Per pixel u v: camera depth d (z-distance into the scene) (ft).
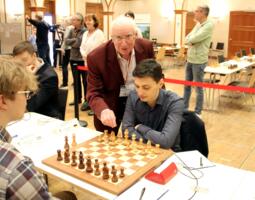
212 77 20.15
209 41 14.98
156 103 6.33
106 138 5.95
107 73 7.33
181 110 6.27
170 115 6.20
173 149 6.30
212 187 4.46
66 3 38.17
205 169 5.01
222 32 41.27
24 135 6.39
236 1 39.78
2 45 30.09
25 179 2.78
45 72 8.79
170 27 44.52
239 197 4.22
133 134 6.02
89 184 4.45
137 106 6.56
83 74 15.49
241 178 4.73
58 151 5.14
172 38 44.60
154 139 5.94
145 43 7.56
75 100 13.58
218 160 10.87
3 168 2.73
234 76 23.40
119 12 47.19
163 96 6.35
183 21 42.29
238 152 11.57
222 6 40.65
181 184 4.53
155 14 45.47
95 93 7.32
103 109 6.71
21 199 2.76
